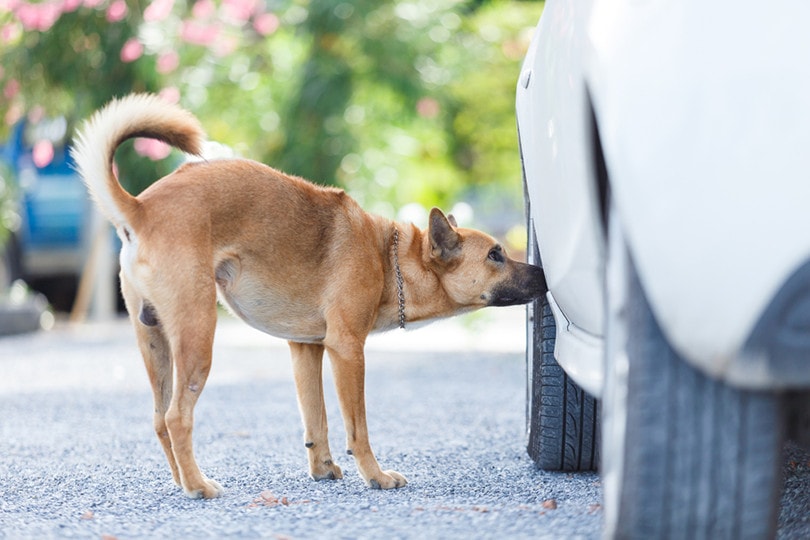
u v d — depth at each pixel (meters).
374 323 6.07
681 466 3.22
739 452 3.20
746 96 3.10
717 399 3.21
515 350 14.43
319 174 16.19
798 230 2.97
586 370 3.95
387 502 5.00
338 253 5.65
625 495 3.28
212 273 5.21
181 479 5.28
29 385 10.70
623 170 3.19
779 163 3.03
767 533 3.21
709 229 3.04
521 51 20.16
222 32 15.35
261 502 5.01
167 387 5.52
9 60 14.82
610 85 3.31
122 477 5.89
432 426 7.83
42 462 6.43
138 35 14.78
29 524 4.61
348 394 5.54
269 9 16.62
